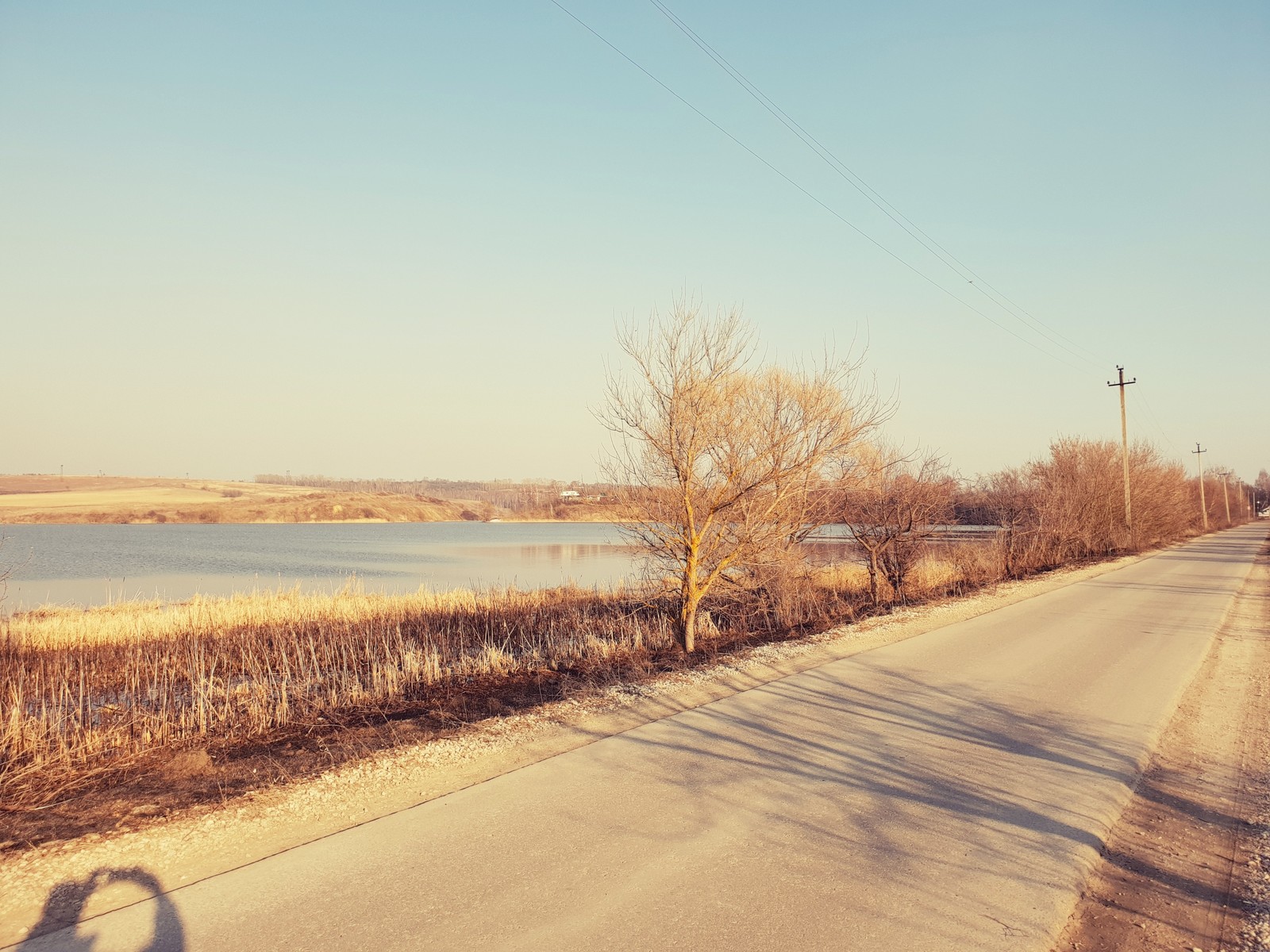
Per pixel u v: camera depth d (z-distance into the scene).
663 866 4.82
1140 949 4.07
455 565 45.59
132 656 14.83
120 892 4.51
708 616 15.34
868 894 4.49
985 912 4.32
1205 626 15.11
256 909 4.29
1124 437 40.59
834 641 13.20
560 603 20.73
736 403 13.43
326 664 13.05
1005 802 5.96
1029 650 12.39
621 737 7.65
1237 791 6.46
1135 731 7.91
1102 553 37.78
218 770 7.11
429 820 5.57
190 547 67.88
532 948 3.88
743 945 3.93
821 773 6.59
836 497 16.81
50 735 8.34
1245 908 4.55
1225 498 99.56
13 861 4.94
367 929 4.07
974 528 27.98
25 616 20.59
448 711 9.34
